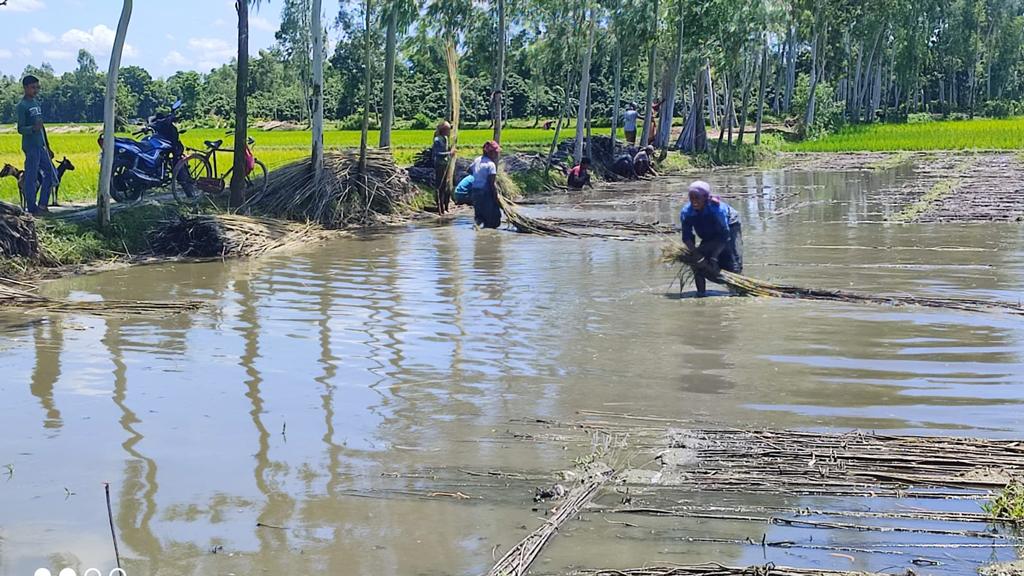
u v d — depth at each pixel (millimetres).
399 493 5961
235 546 5293
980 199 21422
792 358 8719
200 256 15109
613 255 14820
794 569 4863
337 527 5512
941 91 101188
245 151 17750
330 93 67250
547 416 7309
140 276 13461
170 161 17922
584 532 5379
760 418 7156
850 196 24188
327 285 12648
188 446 6805
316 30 18562
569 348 9219
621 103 70750
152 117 17781
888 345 9109
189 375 8539
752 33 42031
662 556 5098
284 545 5297
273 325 10375
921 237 16250
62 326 10445
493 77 29891
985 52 103125
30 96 15250
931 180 28328
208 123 61688
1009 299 11102
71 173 22703
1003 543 5184
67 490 6059
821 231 17328
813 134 59219
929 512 5547
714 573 4852
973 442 6488
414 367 8680
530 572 4914
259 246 15531
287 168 18969
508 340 9570
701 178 32688
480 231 17969
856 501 5707
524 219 17688
